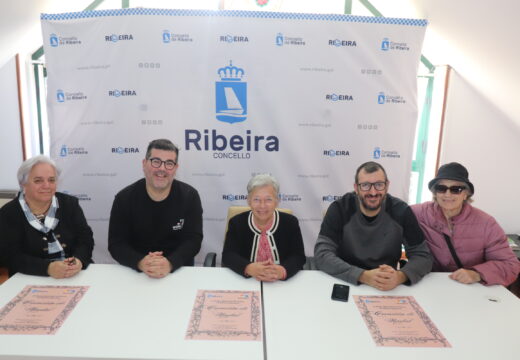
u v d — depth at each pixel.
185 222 1.99
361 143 2.69
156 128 2.62
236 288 1.49
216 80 2.57
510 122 2.98
